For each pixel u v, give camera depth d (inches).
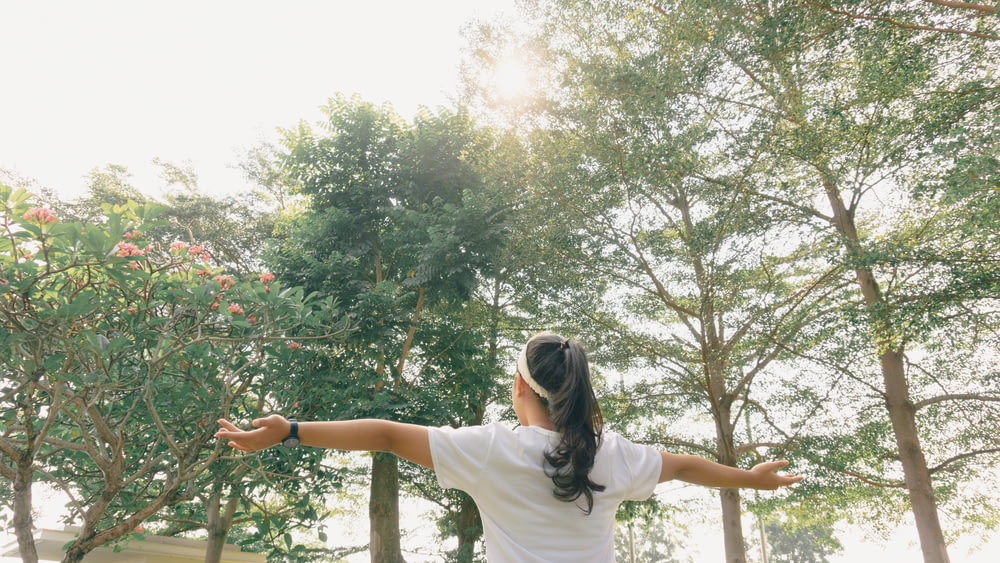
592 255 613.6
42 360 234.2
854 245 458.6
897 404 555.2
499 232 589.0
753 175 513.7
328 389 414.9
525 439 54.1
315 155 683.4
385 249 679.7
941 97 403.5
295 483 385.7
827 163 471.2
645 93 490.0
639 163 488.4
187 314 287.3
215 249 829.8
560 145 578.9
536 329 745.6
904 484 561.0
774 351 592.1
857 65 438.3
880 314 424.8
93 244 222.7
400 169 679.1
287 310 307.3
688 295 580.7
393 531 617.0
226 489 414.3
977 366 527.2
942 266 404.5
